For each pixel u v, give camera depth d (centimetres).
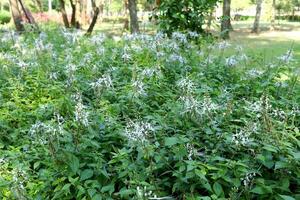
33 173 330
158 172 320
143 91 432
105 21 3412
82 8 2406
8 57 632
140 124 327
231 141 320
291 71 564
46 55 666
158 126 354
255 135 331
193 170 290
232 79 548
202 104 364
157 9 795
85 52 684
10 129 411
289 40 2008
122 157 310
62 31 955
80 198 293
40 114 415
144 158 315
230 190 290
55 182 295
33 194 298
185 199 283
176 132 356
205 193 304
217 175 282
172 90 493
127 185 304
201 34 750
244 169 283
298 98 471
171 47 618
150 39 674
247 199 283
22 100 460
